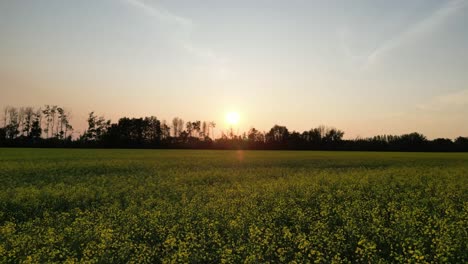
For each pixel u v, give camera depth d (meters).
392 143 117.44
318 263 9.82
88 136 122.50
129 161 44.59
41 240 11.07
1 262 9.52
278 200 17.17
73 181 25.72
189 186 24.12
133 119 128.12
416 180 25.05
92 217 14.41
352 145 115.56
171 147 112.75
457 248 9.98
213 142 125.25
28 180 26.69
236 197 18.80
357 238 11.47
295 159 52.53
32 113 116.12
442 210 15.47
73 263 9.08
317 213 15.15
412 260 9.03
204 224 12.88
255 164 43.09
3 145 101.81
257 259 9.71
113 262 9.91
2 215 14.94
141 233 12.05
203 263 10.10
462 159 56.62
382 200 17.95
